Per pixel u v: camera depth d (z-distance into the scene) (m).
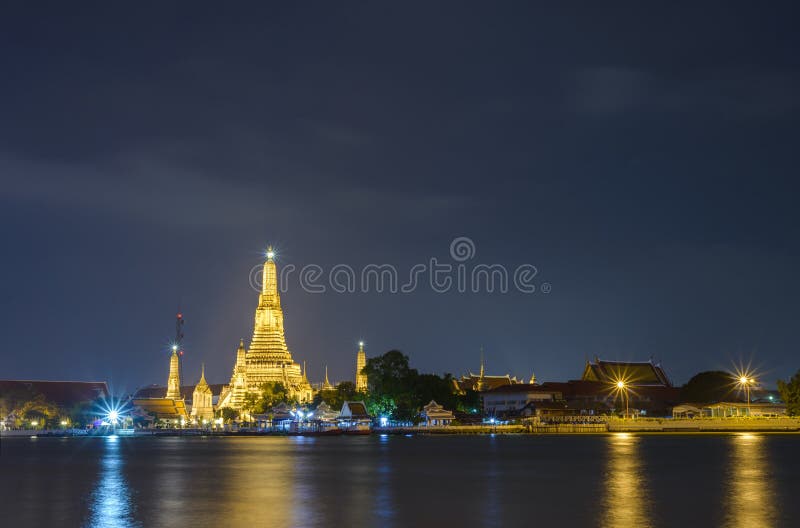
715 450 158.62
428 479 107.88
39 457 160.62
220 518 77.88
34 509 84.50
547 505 83.75
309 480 107.81
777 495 89.62
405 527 72.69
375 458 145.38
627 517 76.44
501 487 98.31
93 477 115.44
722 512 78.69
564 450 163.62
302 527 73.19
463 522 74.75
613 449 165.12
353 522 75.25
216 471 122.25
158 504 87.00
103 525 75.25
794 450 157.75
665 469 118.38
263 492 95.50
